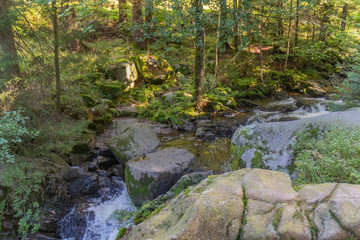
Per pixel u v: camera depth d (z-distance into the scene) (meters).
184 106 8.75
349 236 1.82
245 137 4.95
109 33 13.48
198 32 8.15
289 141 4.36
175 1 7.53
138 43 12.45
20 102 5.30
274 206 2.09
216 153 6.56
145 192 5.12
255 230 1.96
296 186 2.35
